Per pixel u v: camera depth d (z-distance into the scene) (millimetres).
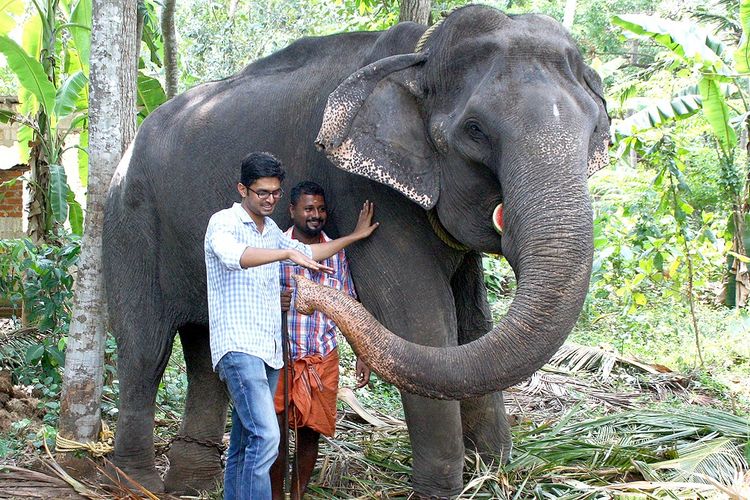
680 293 9578
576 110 3211
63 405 4699
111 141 4684
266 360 3516
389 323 3744
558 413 5980
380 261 3750
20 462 4824
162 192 4445
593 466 4238
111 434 4777
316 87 4055
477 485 3879
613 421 5141
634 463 4191
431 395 3035
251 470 3418
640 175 12914
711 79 8469
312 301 3129
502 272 10602
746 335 8531
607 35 21406
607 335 8734
